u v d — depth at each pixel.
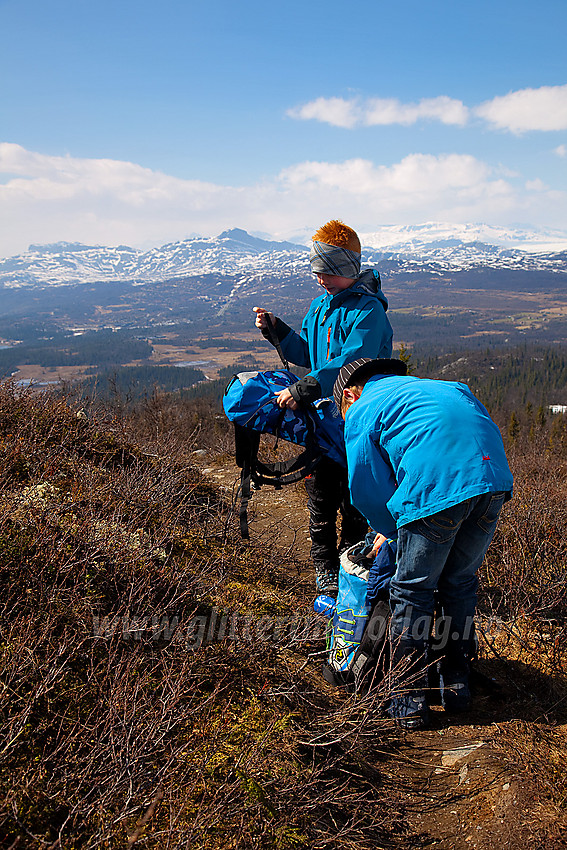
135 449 5.21
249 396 3.08
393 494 2.57
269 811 1.95
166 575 2.95
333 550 3.51
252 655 2.54
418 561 2.48
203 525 4.04
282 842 1.88
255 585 3.53
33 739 1.92
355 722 2.39
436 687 2.76
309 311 3.36
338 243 3.05
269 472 3.19
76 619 2.42
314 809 2.05
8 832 1.64
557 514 4.11
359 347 3.02
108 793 1.74
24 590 2.47
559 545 3.62
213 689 2.43
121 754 1.88
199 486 5.07
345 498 3.42
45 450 4.11
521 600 3.26
